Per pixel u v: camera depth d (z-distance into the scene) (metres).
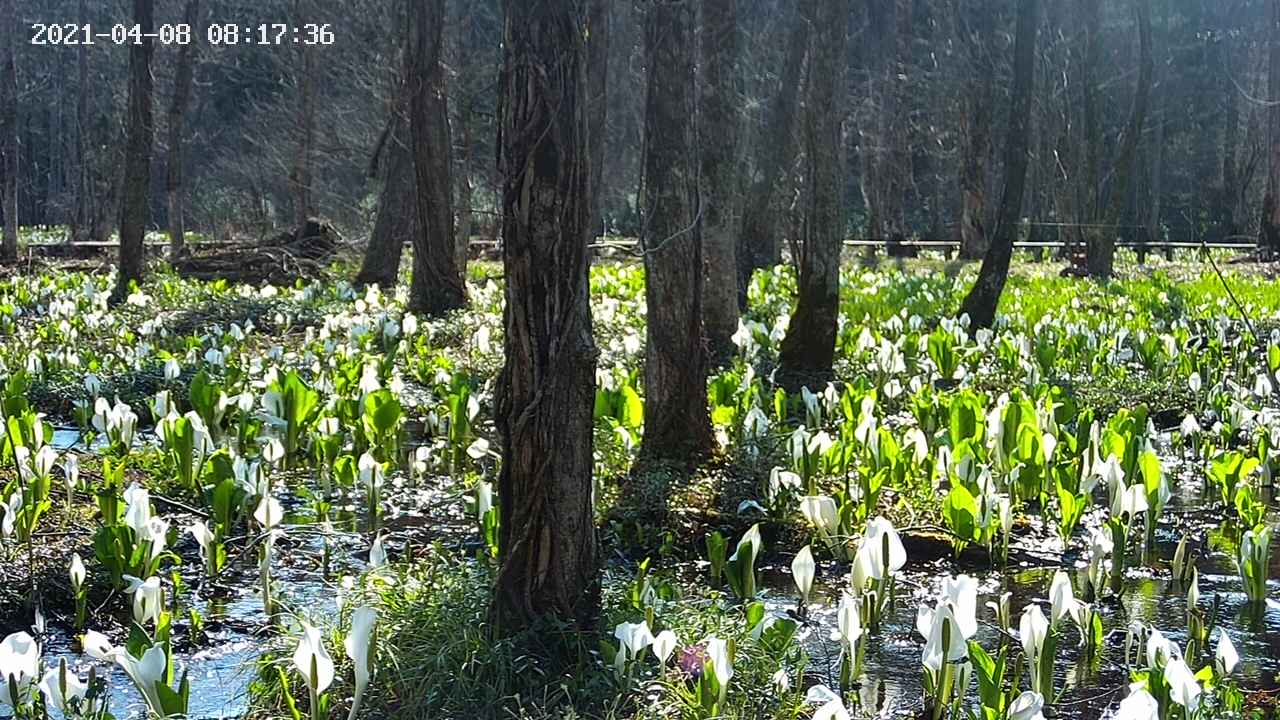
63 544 6.82
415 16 17.16
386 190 22.03
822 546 7.39
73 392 11.23
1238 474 7.98
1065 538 7.36
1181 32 43.59
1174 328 14.83
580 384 5.25
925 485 8.07
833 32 11.80
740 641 5.23
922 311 17.58
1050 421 8.69
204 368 11.56
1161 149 44.88
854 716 5.07
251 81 41.81
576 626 5.21
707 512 7.70
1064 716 5.15
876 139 41.19
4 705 4.54
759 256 22.34
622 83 32.03
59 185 49.81
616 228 36.47
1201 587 6.87
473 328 15.38
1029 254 36.94
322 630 5.25
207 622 6.14
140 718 5.12
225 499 6.89
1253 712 4.98
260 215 38.09
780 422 9.25
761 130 20.78
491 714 4.81
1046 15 35.44
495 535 6.08
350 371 10.60
